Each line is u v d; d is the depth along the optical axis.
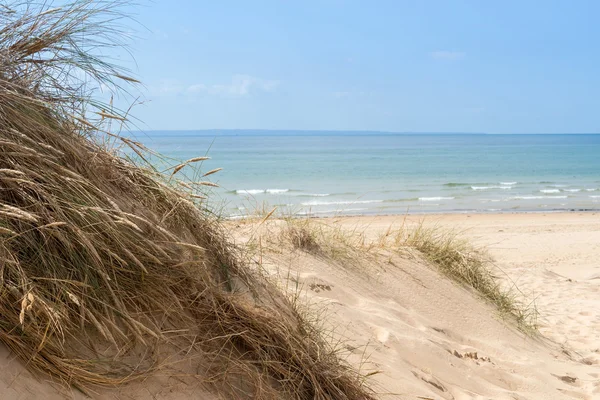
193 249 3.05
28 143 2.65
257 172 47.91
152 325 2.63
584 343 6.82
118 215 2.71
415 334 4.91
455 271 6.80
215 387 2.64
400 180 41.94
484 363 4.99
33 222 2.46
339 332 4.17
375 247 6.59
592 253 14.78
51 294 2.34
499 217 22.95
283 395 2.86
